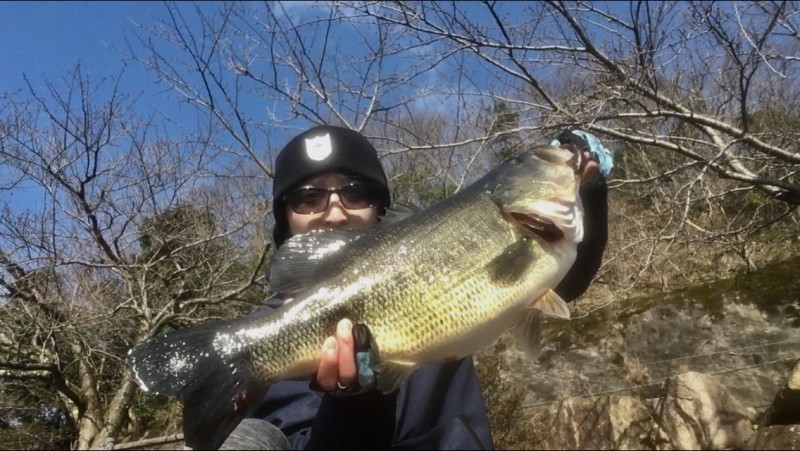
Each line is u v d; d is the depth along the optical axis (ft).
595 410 8.55
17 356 8.01
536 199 2.46
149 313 8.63
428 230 2.34
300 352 2.17
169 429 9.65
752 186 6.62
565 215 2.47
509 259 2.35
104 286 8.53
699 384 7.88
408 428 2.26
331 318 2.19
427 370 2.39
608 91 6.10
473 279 2.30
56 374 8.36
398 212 2.56
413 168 8.81
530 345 2.39
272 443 2.14
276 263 2.39
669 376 8.34
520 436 8.86
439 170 8.24
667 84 6.79
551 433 8.74
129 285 8.55
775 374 7.64
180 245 9.04
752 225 7.33
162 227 8.89
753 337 7.97
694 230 7.68
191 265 8.79
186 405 2.02
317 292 2.23
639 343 8.81
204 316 9.62
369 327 2.19
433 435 2.21
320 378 2.04
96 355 8.89
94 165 7.75
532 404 9.19
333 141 2.99
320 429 2.04
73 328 7.82
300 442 2.27
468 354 2.28
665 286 9.10
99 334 8.29
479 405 2.36
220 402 2.05
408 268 2.26
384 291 2.23
